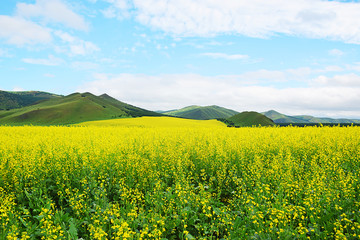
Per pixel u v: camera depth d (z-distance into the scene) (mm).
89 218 7160
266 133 22062
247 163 12555
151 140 19000
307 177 9648
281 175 9750
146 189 9977
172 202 7891
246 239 5996
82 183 9570
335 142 15328
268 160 12391
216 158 12812
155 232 5727
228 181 10938
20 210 8102
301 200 7594
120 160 12180
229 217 6730
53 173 10625
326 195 7121
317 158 13328
